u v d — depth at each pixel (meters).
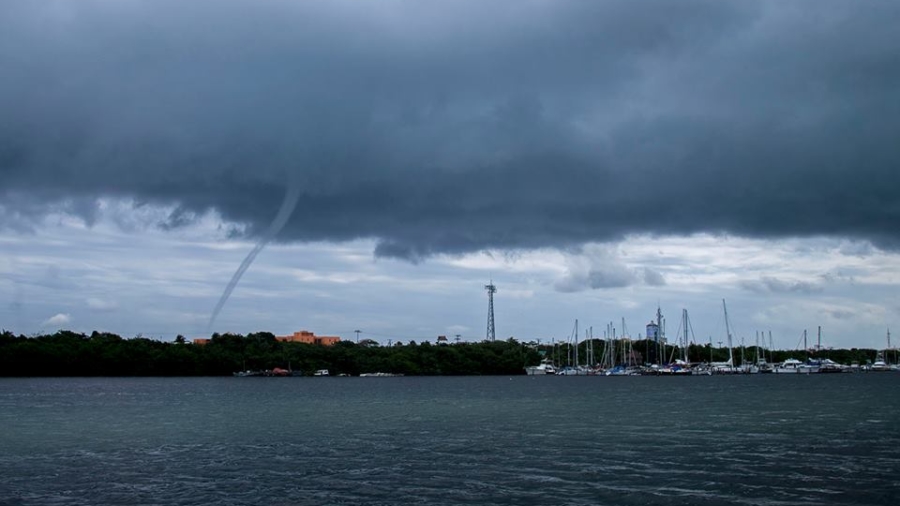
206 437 79.38
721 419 96.88
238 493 46.47
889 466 54.62
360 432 83.12
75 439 78.44
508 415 108.50
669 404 134.25
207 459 61.06
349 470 54.47
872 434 76.19
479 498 44.38
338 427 90.31
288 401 156.00
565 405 134.00
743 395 167.50
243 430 87.19
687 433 78.31
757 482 48.62
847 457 59.19
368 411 121.31
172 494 46.41
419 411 120.06
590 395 176.00
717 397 159.12
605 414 108.69
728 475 51.19
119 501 44.62
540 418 101.81
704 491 45.94
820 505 42.31
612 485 47.97
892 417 98.31
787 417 99.44
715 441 70.62
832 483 48.25
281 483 49.56
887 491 45.84
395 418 104.75
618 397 164.00
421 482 49.38
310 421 100.56
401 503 43.25
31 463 59.78
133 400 160.25
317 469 55.09
